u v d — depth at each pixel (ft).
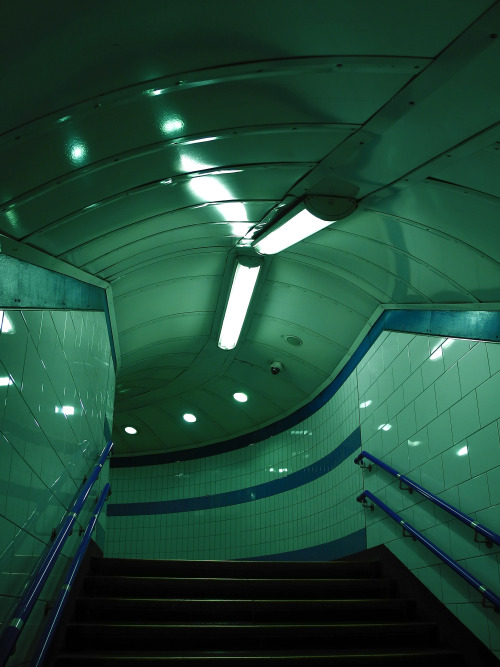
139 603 13.94
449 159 9.29
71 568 12.02
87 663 11.21
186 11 6.27
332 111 8.71
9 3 5.37
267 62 7.39
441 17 6.53
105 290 16.78
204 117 8.64
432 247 12.52
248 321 23.71
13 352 8.93
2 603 8.38
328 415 25.32
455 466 14.38
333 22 6.67
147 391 31.35
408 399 17.48
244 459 32.32
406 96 8.13
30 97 6.72
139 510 35.76
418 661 12.30
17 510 9.05
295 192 12.19
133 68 6.98
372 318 20.53
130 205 11.37
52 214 9.72
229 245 17.24
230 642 12.97
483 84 7.54
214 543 32.22
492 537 11.86
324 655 11.96
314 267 18.56
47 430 11.02
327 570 17.83
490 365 13.12
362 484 20.79
